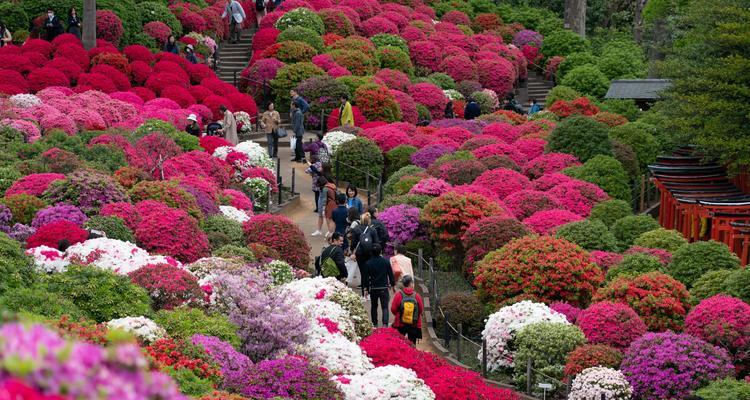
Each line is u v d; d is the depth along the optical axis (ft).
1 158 66.08
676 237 68.03
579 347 48.42
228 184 76.69
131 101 98.32
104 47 111.86
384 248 62.69
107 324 37.11
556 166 89.04
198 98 106.63
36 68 102.37
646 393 45.70
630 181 93.45
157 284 43.60
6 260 38.65
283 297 44.98
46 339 9.23
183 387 32.71
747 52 91.25
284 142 104.37
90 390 9.11
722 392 43.16
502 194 79.51
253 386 35.09
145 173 66.44
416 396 38.58
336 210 62.95
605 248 66.64
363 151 90.79
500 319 52.54
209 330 39.65
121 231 53.98
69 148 69.26
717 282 56.49
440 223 67.41
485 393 42.27
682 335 47.50
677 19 136.36
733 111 86.53
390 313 57.77
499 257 59.57
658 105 96.78
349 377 39.52
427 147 92.43
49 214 53.93
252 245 59.82
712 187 88.33
